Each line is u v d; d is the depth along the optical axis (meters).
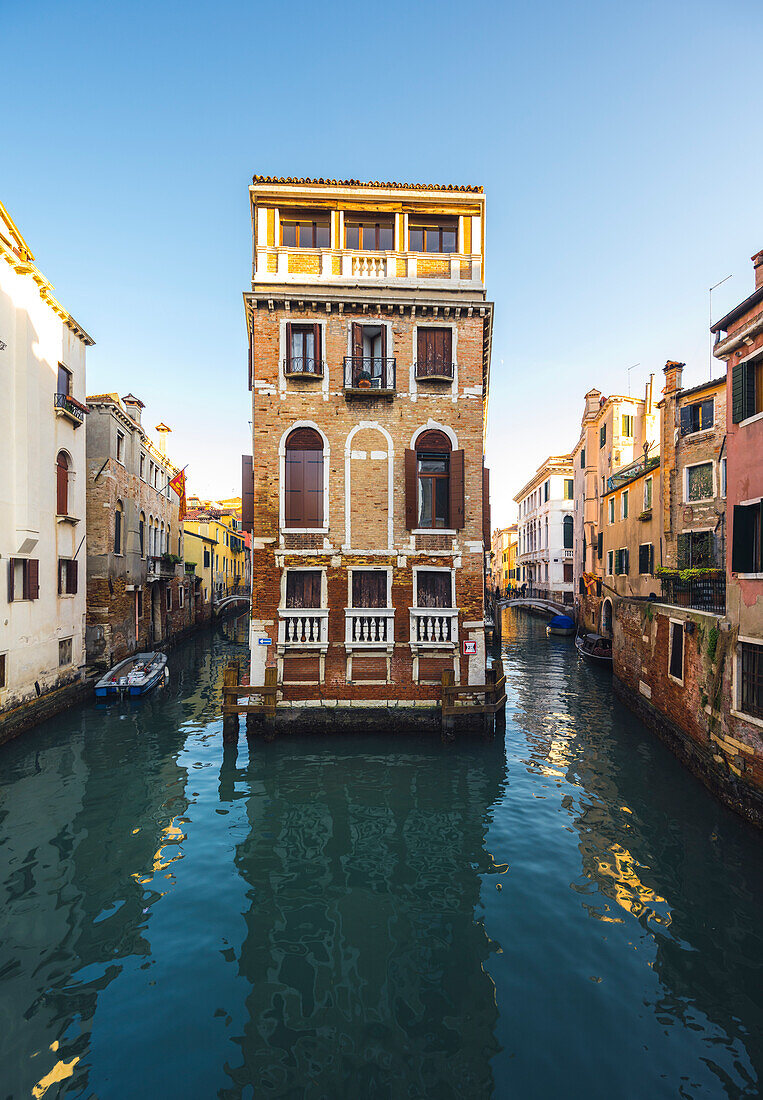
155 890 7.63
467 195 14.11
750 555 9.73
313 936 6.72
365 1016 5.54
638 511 23.27
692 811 9.80
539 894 7.51
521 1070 4.93
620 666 18.66
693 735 11.67
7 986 5.88
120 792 10.72
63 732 14.39
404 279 13.99
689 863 8.12
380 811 9.96
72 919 6.99
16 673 13.79
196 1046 5.20
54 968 6.15
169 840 8.98
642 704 15.59
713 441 18.19
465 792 10.71
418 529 13.67
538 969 6.14
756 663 9.30
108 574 19.62
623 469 25.75
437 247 14.62
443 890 7.64
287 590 13.58
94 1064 5.00
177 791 10.76
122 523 21.73
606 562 28.52
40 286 14.65
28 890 7.59
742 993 5.77
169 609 29.20
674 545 19.55
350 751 12.60
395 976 6.08
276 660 13.40
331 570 13.51
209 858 8.45
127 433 22.02
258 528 13.42
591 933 6.71
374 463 13.69
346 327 13.71
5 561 13.32
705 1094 4.68
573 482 38.34
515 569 60.12
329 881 7.86
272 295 13.42
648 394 27.08
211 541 39.62
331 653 13.50
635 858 8.32
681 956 6.30
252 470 14.41
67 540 16.61
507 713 16.59
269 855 8.54
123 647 21.45
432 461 14.01
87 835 9.10
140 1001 5.71
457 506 13.76
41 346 14.84
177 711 16.41
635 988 5.86
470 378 13.91
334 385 13.66
